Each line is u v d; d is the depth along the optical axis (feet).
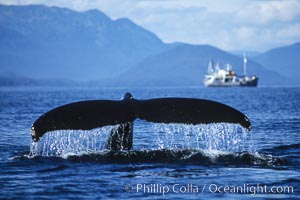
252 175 166.09
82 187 152.35
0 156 201.67
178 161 181.16
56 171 169.99
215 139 261.65
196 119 167.12
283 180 160.35
